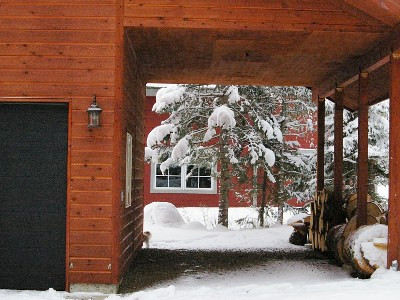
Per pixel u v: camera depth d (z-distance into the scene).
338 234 8.37
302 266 8.22
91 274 6.38
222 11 6.63
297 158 14.16
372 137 13.67
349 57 8.05
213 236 11.90
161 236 11.76
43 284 6.52
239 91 13.79
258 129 13.88
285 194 14.38
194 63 8.68
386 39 6.99
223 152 13.80
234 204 19.84
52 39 6.51
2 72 6.49
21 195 6.57
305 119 15.27
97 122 6.36
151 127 19.00
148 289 6.56
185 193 19.73
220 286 6.70
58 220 6.55
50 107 6.60
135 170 8.64
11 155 6.59
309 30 6.71
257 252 9.73
